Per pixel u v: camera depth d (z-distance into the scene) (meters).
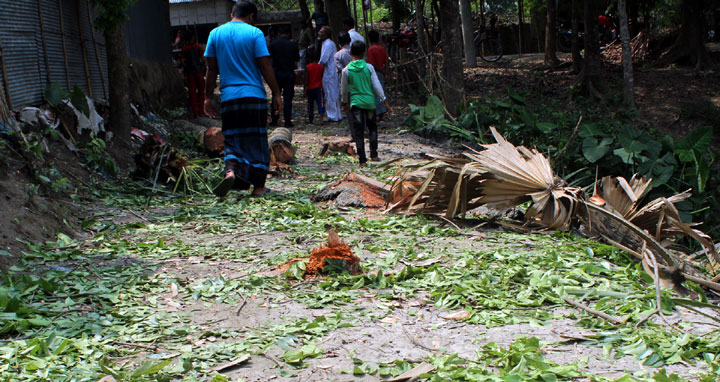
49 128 7.61
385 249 5.21
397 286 4.23
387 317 3.70
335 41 18.70
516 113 14.88
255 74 7.02
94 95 10.44
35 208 5.73
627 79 18.58
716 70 23.02
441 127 14.34
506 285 4.27
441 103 14.76
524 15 35.09
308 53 20.14
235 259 4.91
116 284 4.28
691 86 21.94
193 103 14.46
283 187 8.12
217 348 3.24
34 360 3.08
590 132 12.93
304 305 3.90
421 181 6.70
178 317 3.71
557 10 27.42
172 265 4.76
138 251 5.16
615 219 5.43
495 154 6.40
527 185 6.17
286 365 3.08
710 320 3.77
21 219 5.39
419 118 14.59
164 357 3.16
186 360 3.04
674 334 3.41
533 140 14.18
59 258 4.90
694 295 4.43
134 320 3.65
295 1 40.09
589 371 2.98
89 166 7.96
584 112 19.02
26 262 4.74
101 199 7.10
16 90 7.75
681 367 3.03
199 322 3.65
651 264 4.78
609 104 20.28
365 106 9.95
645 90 21.75
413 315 3.75
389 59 22.06
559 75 23.98
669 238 6.27
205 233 5.80
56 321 3.59
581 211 6.00
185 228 5.98
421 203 6.71
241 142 7.05
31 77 8.20
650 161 12.55
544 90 22.20
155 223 6.23
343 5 18.83
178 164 7.91
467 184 6.32
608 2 25.83
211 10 29.95
